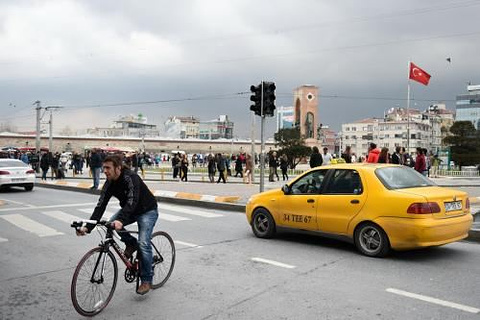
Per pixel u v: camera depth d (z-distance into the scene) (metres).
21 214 12.34
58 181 24.61
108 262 4.95
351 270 6.50
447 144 71.38
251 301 5.18
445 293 5.44
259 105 14.80
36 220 11.25
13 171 19.27
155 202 5.35
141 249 5.11
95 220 4.75
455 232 7.02
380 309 4.89
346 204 7.57
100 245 4.89
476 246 8.22
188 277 6.18
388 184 7.28
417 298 5.25
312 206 8.08
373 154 14.51
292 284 5.83
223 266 6.77
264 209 8.90
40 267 6.75
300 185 8.47
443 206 6.96
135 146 103.62
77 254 7.58
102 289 4.88
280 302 5.13
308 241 8.63
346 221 7.55
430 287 5.68
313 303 5.09
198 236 9.20
